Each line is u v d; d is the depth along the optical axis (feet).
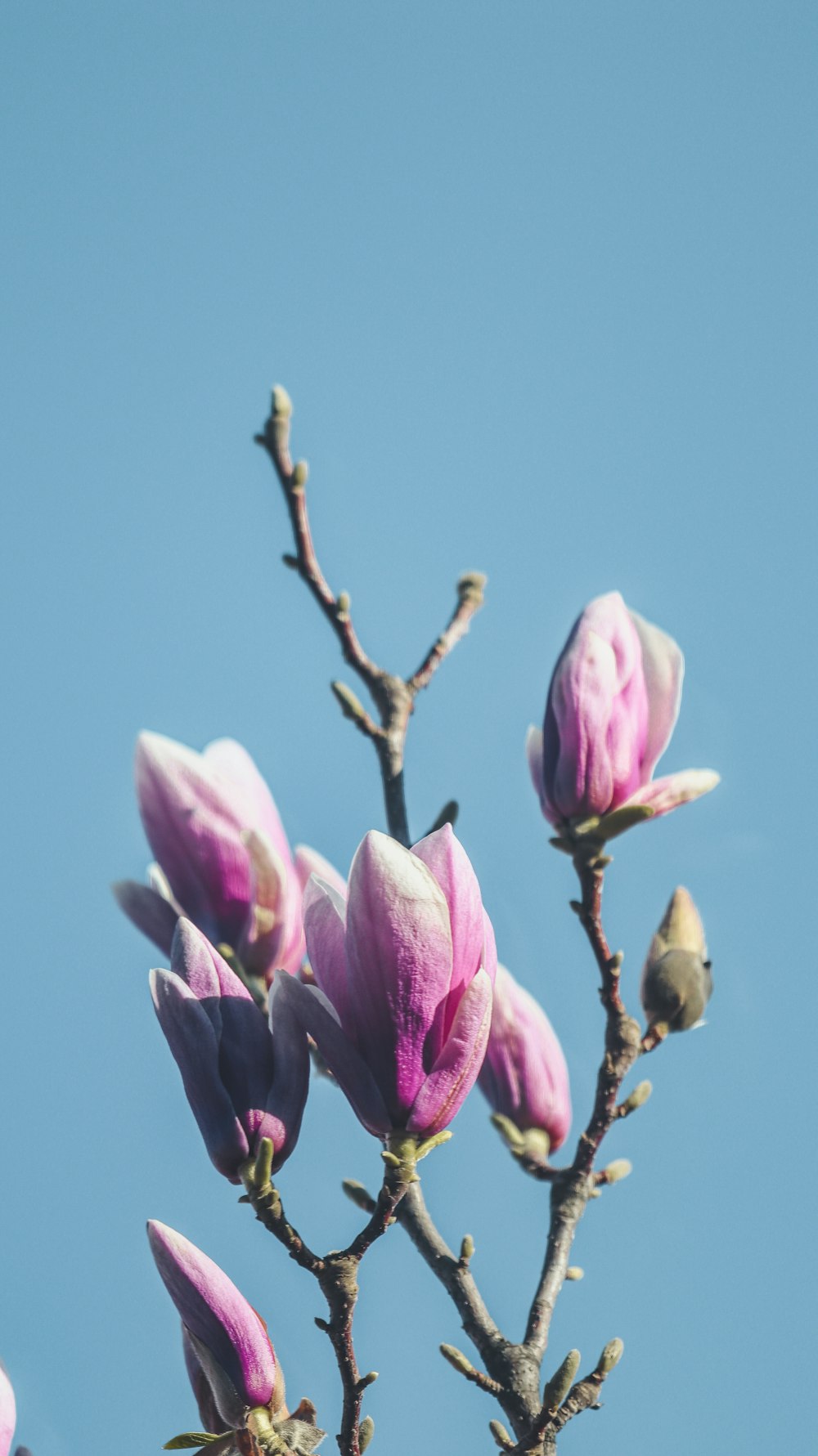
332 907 5.63
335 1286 5.61
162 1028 5.67
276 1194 5.61
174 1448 5.64
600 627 6.13
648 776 6.12
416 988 5.55
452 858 5.58
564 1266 6.05
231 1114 5.62
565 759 6.09
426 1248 6.08
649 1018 6.15
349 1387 5.62
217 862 6.24
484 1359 5.97
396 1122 5.57
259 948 6.20
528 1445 5.76
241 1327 5.66
